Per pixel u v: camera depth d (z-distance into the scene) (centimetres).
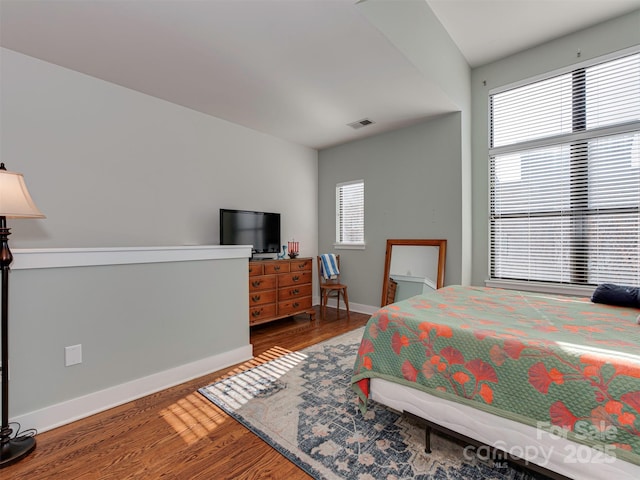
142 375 210
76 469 141
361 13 188
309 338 331
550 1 257
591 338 131
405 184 390
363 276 439
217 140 359
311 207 487
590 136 290
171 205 318
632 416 99
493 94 351
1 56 224
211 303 250
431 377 145
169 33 207
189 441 160
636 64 269
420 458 145
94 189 267
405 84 276
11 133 228
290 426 172
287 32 206
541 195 319
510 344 129
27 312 166
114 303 198
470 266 362
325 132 410
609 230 282
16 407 162
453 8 267
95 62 243
